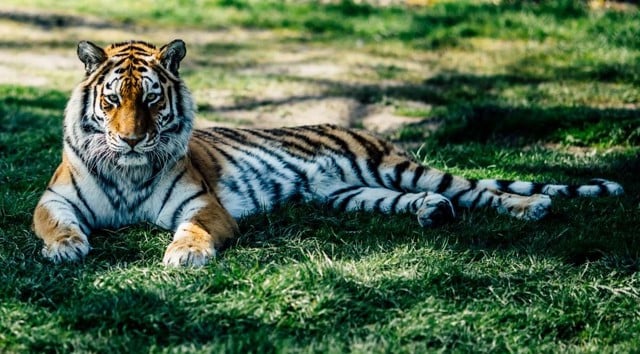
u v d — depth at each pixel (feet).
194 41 60.03
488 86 47.21
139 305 18.62
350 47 58.65
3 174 29.35
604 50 53.36
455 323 18.58
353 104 44.83
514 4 65.92
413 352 17.34
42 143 34.01
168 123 23.26
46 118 39.19
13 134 35.47
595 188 28.02
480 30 60.23
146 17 66.64
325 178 27.25
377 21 64.95
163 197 23.81
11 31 59.77
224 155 26.23
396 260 21.63
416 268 21.11
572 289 20.61
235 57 55.67
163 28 63.57
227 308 18.80
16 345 17.40
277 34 62.90
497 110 39.45
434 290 20.26
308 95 46.42
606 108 39.78
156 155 23.32
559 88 45.29
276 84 48.65
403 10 68.90
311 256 21.39
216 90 47.32
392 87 47.88
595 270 21.68
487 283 20.84
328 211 26.05
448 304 19.67
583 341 18.88
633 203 27.43
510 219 25.48
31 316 18.39
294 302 19.02
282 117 42.57
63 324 18.20
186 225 22.68
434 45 57.82
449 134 37.96
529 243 23.57
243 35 62.44
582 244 23.06
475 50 56.13
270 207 26.20
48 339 17.42
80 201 23.52
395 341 17.83
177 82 23.67
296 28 64.69
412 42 59.06
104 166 23.30
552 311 19.54
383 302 19.62
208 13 68.49
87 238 22.95
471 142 36.81
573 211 26.35
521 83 47.62
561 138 36.73
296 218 24.95
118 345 17.33
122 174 23.41
